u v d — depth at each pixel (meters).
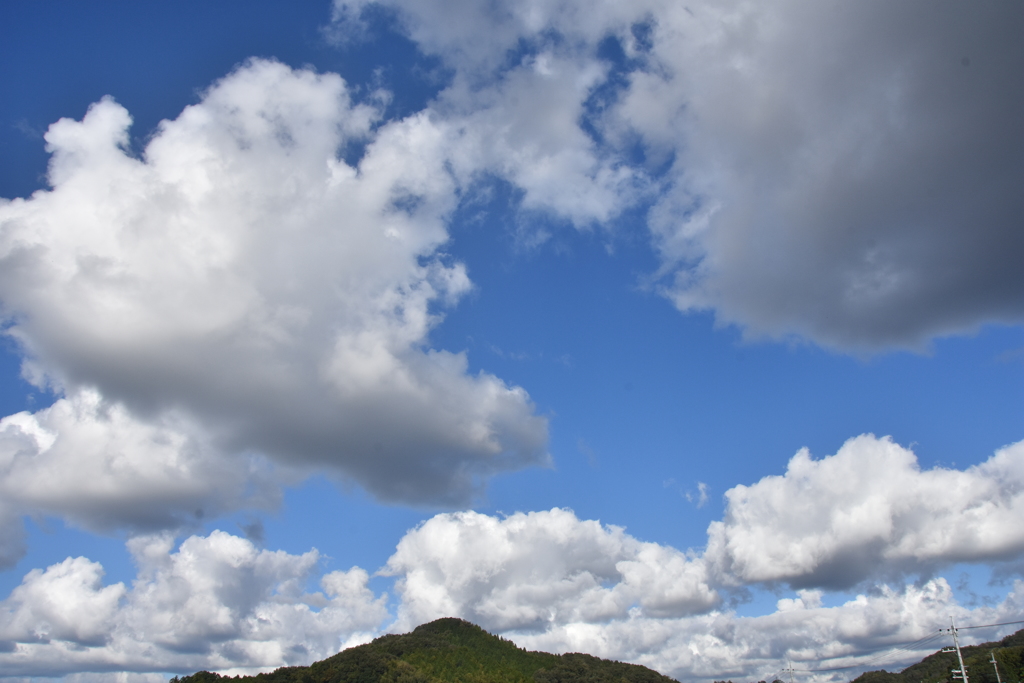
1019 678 157.38
